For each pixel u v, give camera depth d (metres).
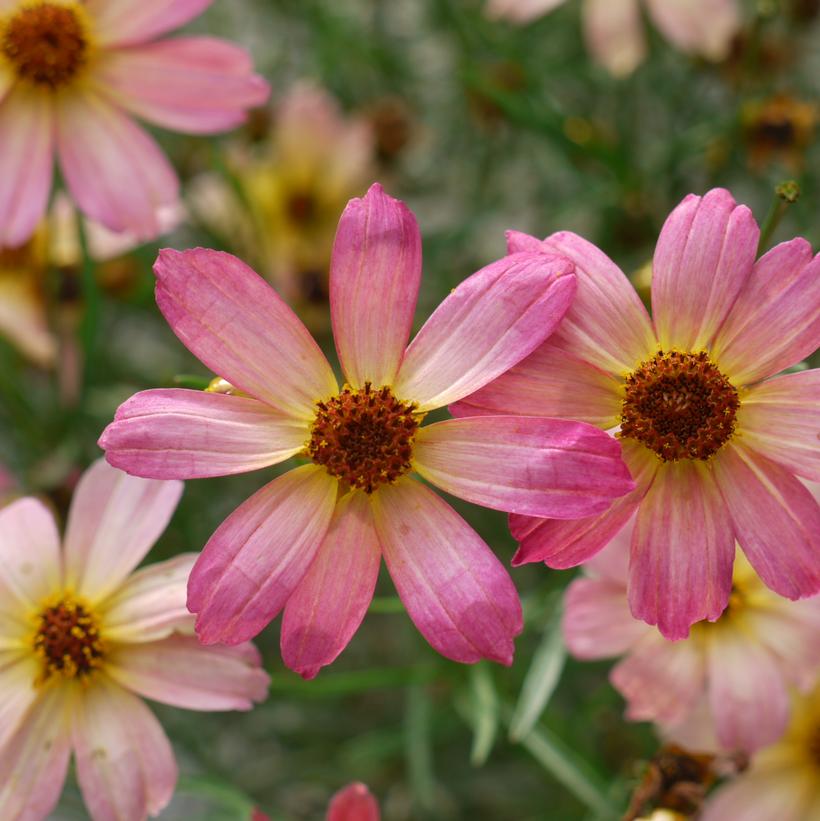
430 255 0.36
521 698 0.28
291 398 0.22
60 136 0.27
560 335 0.22
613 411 0.22
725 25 0.31
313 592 0.22
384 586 0.35
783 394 0.22
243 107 0.27
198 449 0.21
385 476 0.22
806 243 0.22
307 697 0.34
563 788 0.35
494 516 0.36
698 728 0.25
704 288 0.22
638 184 0.32
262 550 0.22
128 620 0.23
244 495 0.38
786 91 0.35
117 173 0.27
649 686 0.25
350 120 0.38
